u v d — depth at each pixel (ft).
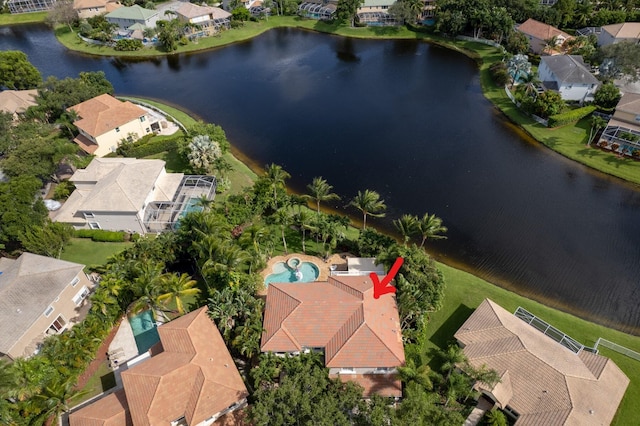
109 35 442.50
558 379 127.54
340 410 113.19
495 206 223.92
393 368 133.08
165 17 479.82
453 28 417.90
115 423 120.26
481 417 129.18
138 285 147.43
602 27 379.14
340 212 224.33
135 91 359.66
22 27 516.32
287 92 349.20
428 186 239.91
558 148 264.11
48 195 232.53
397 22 460.55
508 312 155.53
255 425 117.91
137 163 217.15
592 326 160.66
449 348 138.00
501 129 289.53
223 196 226.99
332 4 483.51
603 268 188.24
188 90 358.84
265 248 186.19
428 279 156.97
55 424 131.03
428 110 315.58
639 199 225.56
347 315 142.00
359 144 278.87
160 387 122.52
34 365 128.77
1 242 189.88
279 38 461.78
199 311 149.18
